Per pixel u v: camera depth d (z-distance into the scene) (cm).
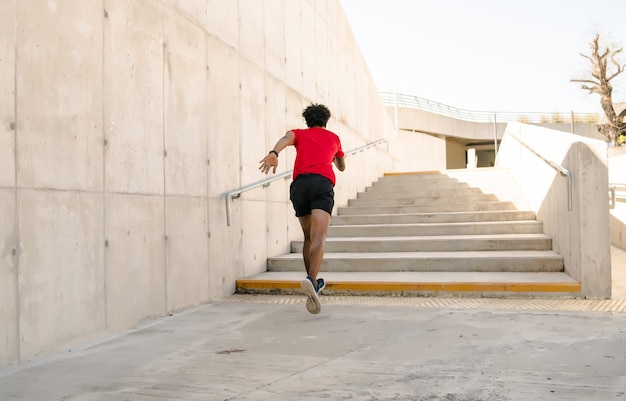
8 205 274
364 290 493
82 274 327
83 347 317
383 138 1371
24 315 283
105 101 352
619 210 846
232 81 547
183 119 450
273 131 658
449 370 253
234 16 557
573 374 241
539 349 287
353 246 651
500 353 281
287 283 518
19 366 275
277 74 678
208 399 220
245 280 532
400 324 364
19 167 281
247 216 571
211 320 397
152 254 400
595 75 2375
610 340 303
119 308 361
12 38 278
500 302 440
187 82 459
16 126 280
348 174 980
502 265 536
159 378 252
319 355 288
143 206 391
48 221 301
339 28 991
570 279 470
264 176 620
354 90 1080
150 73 404
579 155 449
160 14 420
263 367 268
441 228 701
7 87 275
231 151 539
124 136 371
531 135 752
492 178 984
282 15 704
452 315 390
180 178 442
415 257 562
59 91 311
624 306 412
